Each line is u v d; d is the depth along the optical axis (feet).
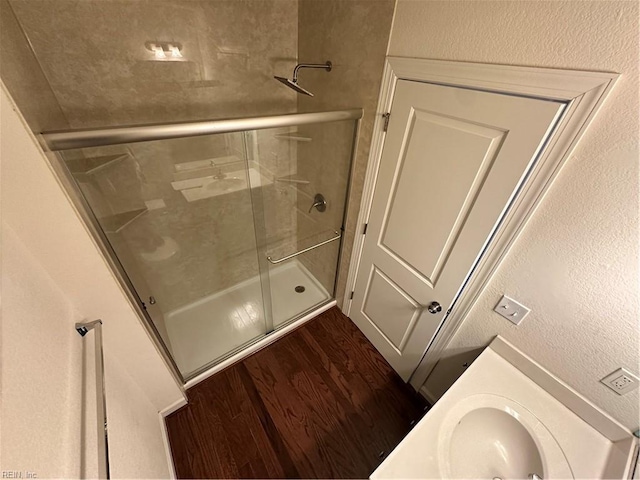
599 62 2.12
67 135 2.79
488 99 2.89
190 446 4.65
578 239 2.61
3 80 2.05
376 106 4.28
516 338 3.55
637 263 2.33
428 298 4.48
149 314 4.66
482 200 3.25
